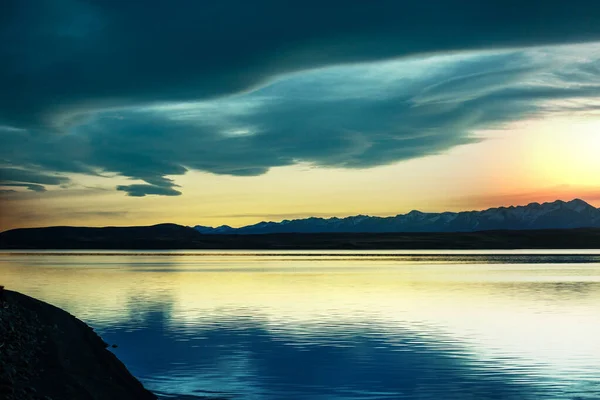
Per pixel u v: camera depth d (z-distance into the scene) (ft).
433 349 94.12
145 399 68.49
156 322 121.70
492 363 84.79
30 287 202.39
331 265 387.75
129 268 348.38
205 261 474.90
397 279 244.01
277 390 72.18
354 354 90.89
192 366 84.17
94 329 113.60
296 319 124.98
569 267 347.97
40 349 77.97
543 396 69.31
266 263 429.38
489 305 147.84
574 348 94.58
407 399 68.49
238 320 123.85
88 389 66.74
